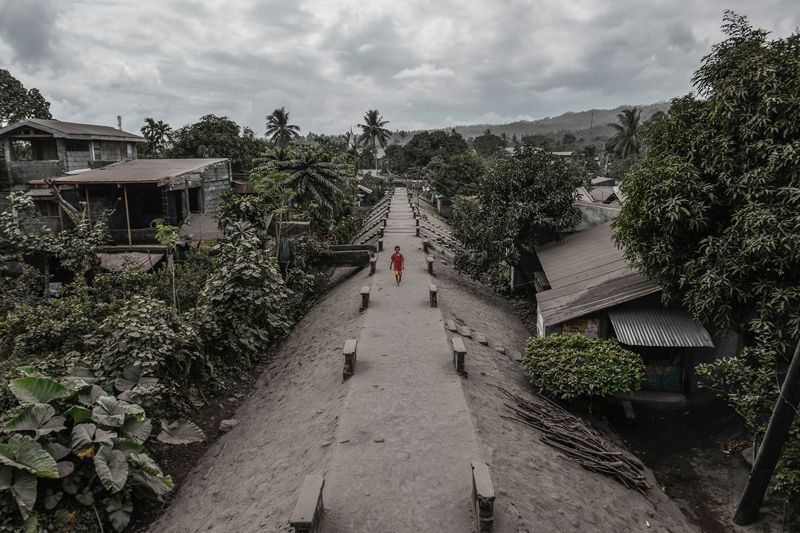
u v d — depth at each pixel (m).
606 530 7.60
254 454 10.11
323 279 27.23
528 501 7.40
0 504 7.09
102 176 23.86
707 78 11.95
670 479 10.55
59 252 19.30
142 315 11.12
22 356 11.78
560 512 7.52
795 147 9.61
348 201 36.03
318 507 6.55
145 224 28.45
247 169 47.06
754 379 9.95
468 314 18.28
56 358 11.07
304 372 13.71
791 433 8.67
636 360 12.12
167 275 17.86
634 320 13.38
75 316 12.91
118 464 7.99
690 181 11.18
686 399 13.58
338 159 42.09
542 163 22.16
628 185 12.94
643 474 10.06
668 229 11.54
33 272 19.56
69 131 29.61
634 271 14.95
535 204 21.39
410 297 18.09
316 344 15.79
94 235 20.00
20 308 13.57
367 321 15.30
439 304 17.47
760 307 9.94
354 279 22.69
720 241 10.63
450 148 82.75
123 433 8.66
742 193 10.59
